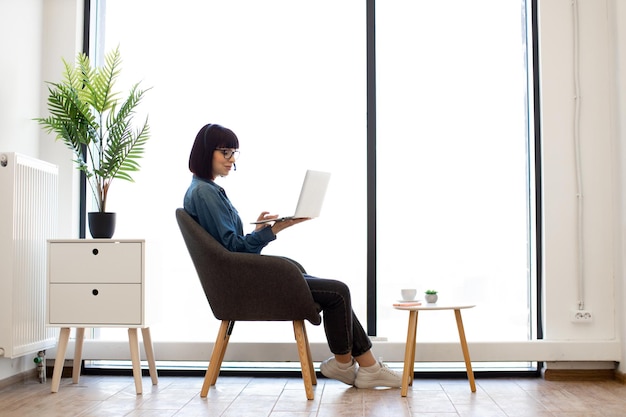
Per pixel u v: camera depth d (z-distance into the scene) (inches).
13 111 130.4
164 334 141.2
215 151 118.5
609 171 136.8
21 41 133.4
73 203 140.7
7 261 117.9
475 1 144.6
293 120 143.3
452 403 111.2
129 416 102.0
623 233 131.6
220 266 110.7
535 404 110.7
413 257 141.2
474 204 141.7
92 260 119.7
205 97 144.6
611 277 135.9
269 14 145.1
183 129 144.6
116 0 146.6
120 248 119.1
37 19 140.0
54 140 141.1
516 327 140.4
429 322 139.4
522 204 141.8
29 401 113.4
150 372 128.3
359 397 115.7
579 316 135.2
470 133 142.8
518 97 143.4
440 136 142.8
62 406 109.5
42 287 127.1
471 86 143.5
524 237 141.4
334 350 117.9
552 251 136.6
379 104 143.5
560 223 136.9
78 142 128.0
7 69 128.2
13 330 117.6
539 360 134.0
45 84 141.7
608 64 137.6
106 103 129.3
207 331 140.9
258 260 110.0
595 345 133.5
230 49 145.1
